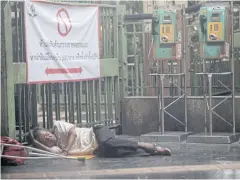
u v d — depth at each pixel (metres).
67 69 9.67
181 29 9.93
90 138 9.12
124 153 8.98
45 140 8.91
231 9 9.78
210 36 9.70
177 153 9.17
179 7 10.20
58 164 8.58
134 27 10.95
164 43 9.95
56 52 9.49
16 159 8.47
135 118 10.65
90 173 8.08
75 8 9.78
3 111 8.88
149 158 8.89
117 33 10.69
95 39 10.15
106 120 10.51
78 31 9.83
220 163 8.53
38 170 8.26
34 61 9.20
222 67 11.31
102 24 10.45
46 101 9.66
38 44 9.24
